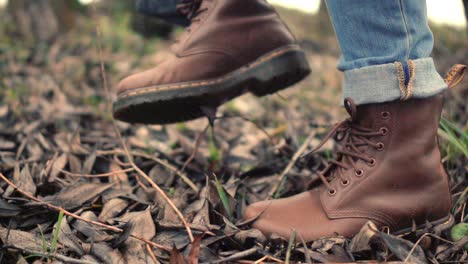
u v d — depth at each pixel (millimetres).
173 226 1089
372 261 967
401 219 1069
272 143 1716
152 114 1325
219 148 1886
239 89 1273
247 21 1243
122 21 5137
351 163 1103
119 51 4176
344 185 1093
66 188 1230
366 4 1003
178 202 1252
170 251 990
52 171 1395
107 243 1035
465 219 1150
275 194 1382
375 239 1015
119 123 2096
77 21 5062
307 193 1170
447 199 1102
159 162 1507
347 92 1080
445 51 4363
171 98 1250
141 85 1267
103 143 1774
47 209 1161
